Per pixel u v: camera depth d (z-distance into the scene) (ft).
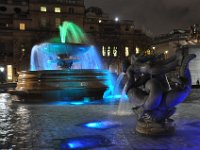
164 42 233.35
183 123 23.62
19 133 20.56
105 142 17.67
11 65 203.72
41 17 214.69
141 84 21.03
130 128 21.76
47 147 16.79
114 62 230.48
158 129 19.33
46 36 211.20
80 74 45.09
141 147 16.44
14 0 226.38
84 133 20.29
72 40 220.84
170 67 20.11
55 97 43.68
